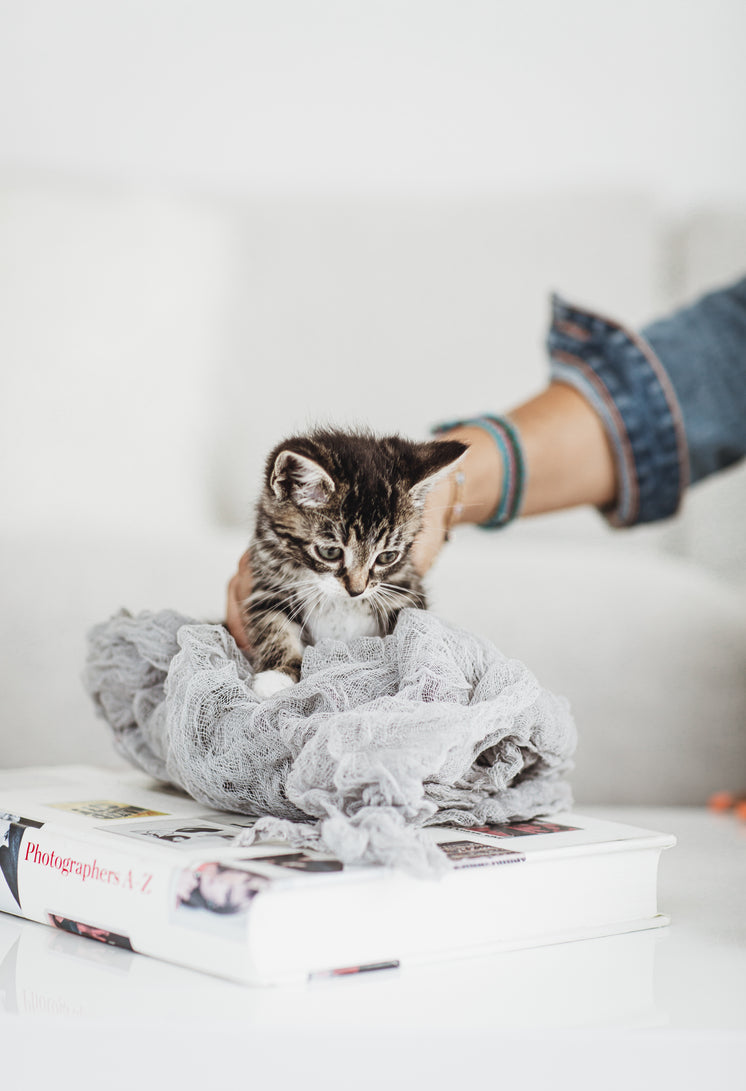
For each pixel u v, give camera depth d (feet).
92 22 6.41
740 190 6.75
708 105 6.73
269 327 6.57
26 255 6.28
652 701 6.00
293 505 3.67
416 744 2.55
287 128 6.60
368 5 6.58
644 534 6.78
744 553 6.70
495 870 2.51
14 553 5.92
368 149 6.66
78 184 6.44
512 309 6.64
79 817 2.85
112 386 6.36
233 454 6.54
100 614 5.88
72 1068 1.96
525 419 5.59
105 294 6.37
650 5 6.67
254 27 6.53
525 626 5.94
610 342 5.94
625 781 5.99
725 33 6.69
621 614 6.02
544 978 2.34
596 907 2.72
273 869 2.29
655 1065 1.99
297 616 3.65
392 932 2.36
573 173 6.74
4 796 3.25
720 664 6.03
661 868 3.63
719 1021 2.08
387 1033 1.96
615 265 6.64
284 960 2.21
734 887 3.34
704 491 6.73
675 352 6.19
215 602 5.91
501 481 5.07
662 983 2.33
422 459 3.87
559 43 6.67
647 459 5.89
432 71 6.64
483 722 2.65
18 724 5.81
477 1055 1.96
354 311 6.61
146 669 3.42
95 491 6.32
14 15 6.33
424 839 2.47
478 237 6.65
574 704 5.96
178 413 6.44
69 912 2.61
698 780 6.01
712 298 6.44
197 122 6.55
